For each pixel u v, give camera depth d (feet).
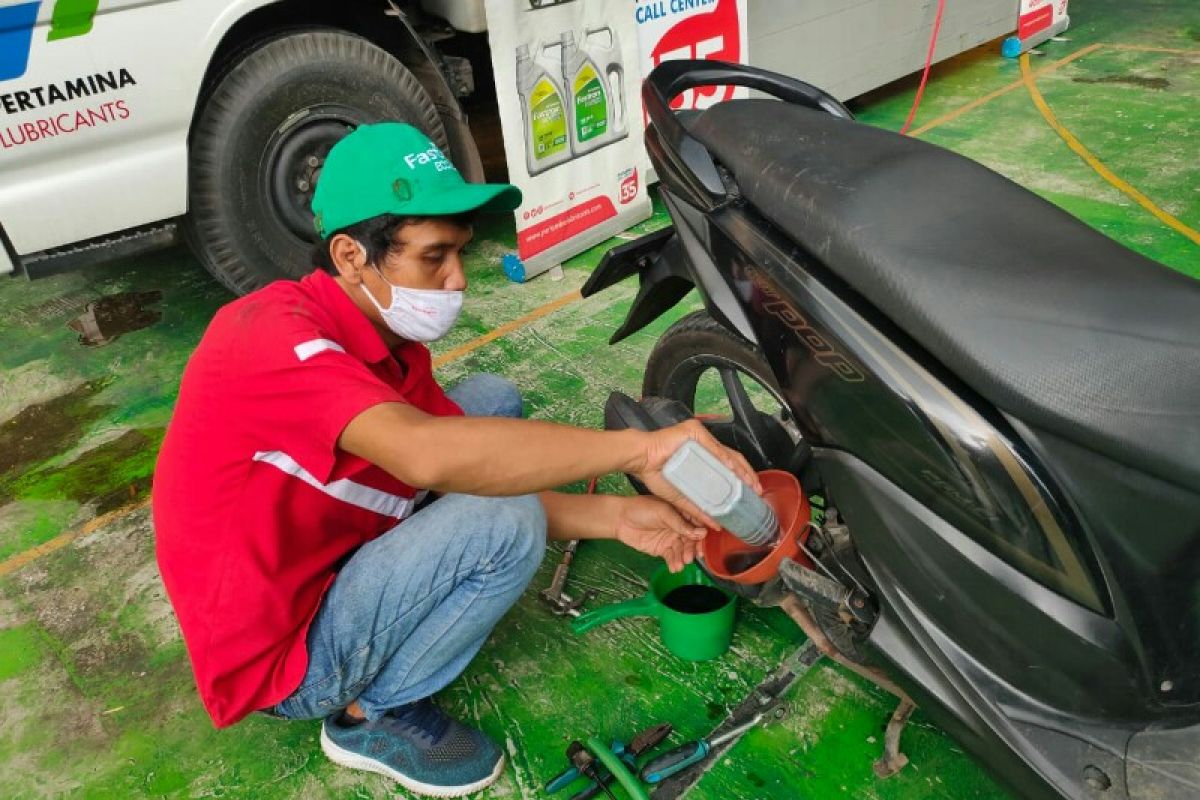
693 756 5.55
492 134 16.25
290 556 4.82
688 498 4.69
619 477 8.16
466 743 5.58
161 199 9.44
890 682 5.32
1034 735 4.37
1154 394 3.77
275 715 5.35
